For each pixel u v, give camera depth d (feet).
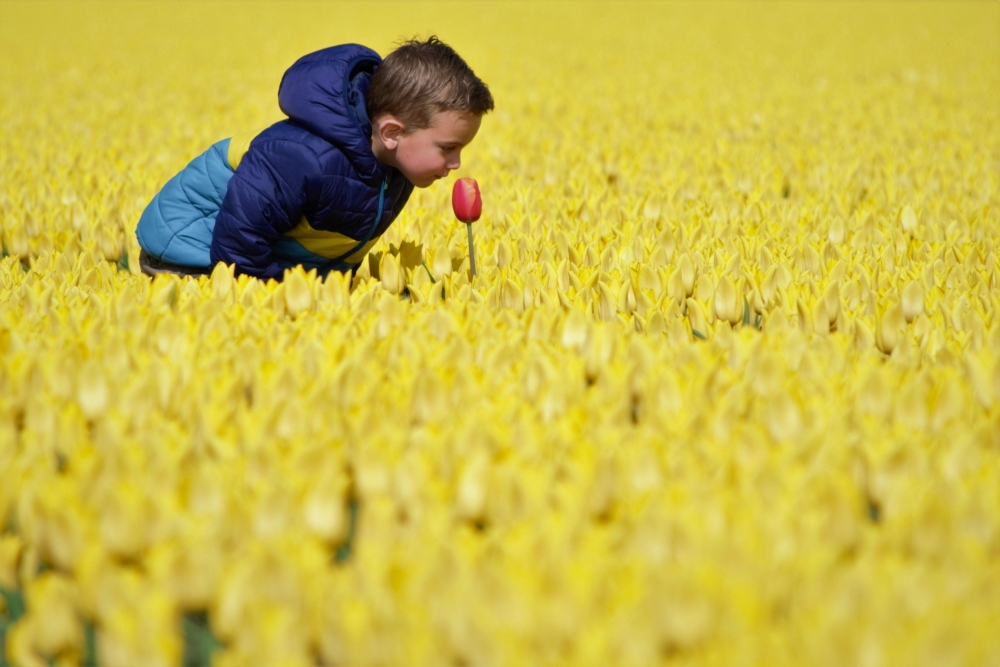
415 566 6.98
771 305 13.46
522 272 14.42
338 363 10.47
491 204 21.47
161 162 28.09
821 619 6.33
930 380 9.80
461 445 8.54
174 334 11.27
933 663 6.04
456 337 10.70
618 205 21.40
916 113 39.27
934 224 18.45
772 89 49.80
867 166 26.48
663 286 13.73
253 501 7.71
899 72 56.13
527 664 6.08
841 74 56.90
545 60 67.72
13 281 13.70
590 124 37.27
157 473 8.04
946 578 6.78
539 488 7.88
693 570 6.62
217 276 13.39
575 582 6.60
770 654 6.09
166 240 15.51
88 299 12.50
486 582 6.54
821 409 9.12
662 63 65.57
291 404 9.05
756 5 125.18
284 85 14.38
